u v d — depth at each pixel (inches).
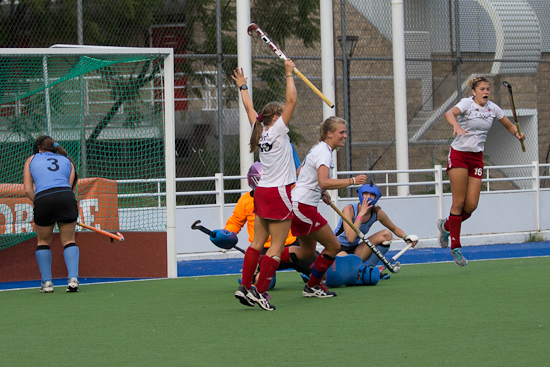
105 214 1155.9
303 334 600.7
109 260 1112.8
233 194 1652.3
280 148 719.1
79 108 1382.9
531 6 2175.2
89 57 1090.7
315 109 1833.2
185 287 947.3
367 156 1941.4
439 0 2037.4
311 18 1801.2
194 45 1662.2
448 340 563.8
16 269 1104.8
